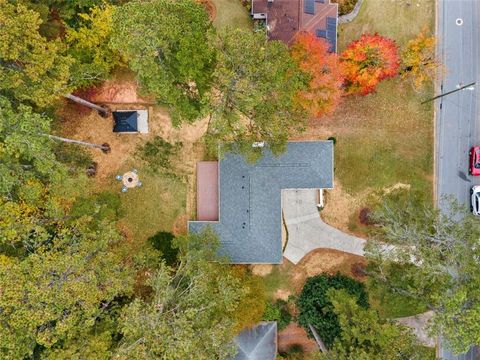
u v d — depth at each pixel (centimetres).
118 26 2622
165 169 3456
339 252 3469
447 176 3494
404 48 3441
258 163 3247
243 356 3169
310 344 3431
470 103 3462
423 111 3456
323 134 3456
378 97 3450
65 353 2419
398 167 3466
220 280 2683
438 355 3431
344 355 2675
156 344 2416
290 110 2833
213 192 3419
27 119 2486
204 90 2619
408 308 3406
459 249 2597
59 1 3045
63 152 3409
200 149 3447
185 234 3444
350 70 2903
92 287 2481
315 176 3247
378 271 3341
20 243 2795
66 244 2762
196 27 2595
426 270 2628
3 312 2392
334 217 3469
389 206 3080
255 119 2698
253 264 3469
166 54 2489
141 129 3441
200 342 2533
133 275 2848
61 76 2612
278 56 2608
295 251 3481
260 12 3231
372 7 3438
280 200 3269
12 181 2627
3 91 2627
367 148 3459
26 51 2461
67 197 2923
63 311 2533
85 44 2977
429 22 3453
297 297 3450
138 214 3459
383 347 2611
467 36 3462
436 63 3164
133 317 2409
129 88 3378
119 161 3456
